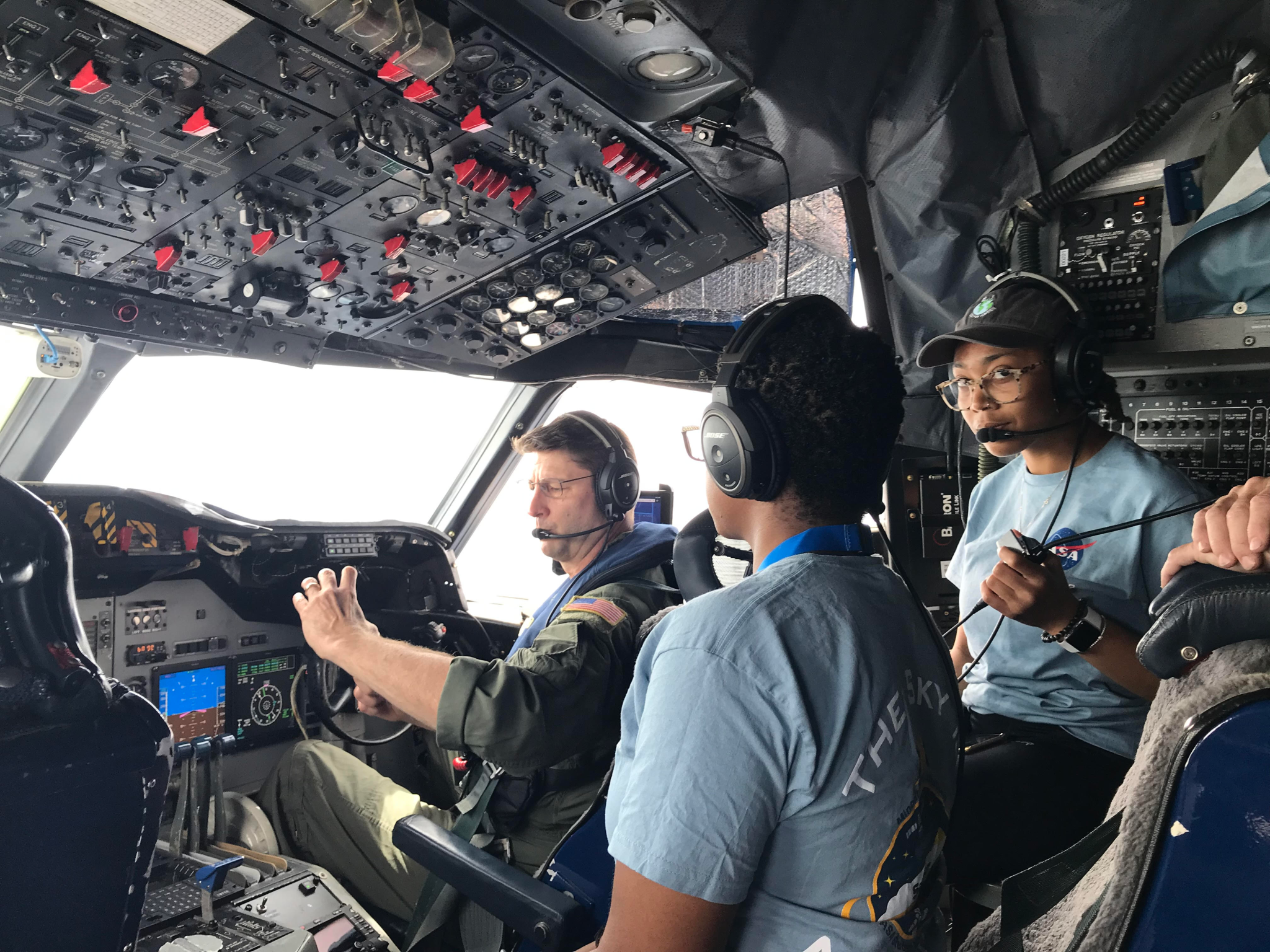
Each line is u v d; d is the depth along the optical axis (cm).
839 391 83
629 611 162
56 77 125
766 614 75
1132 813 66
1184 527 144
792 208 237
